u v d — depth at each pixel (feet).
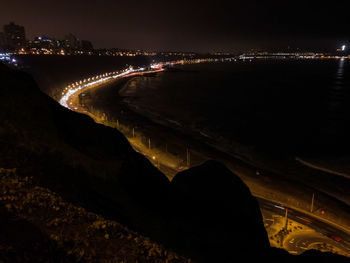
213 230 46.85
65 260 22.18
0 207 26.86
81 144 68.13
